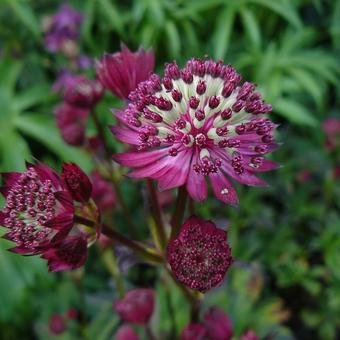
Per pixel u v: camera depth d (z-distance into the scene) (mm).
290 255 250
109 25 301
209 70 106
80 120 155
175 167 100
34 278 225
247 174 101
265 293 251
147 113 102
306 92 315
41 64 286
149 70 121
